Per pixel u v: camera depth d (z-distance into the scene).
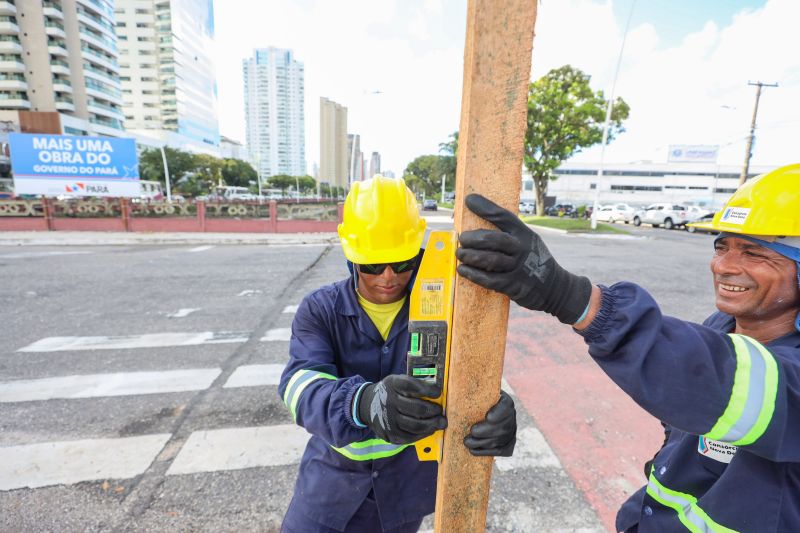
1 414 3.06
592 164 58.38
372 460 1.25
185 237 14.70
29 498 2.22
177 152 56.75
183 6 97.12
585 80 21.97
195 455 2.60
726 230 0.91
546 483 2.34
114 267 8.88
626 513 1.17
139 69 92.88
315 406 1.01
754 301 0.91
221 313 5.62
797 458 0.66
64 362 4.00
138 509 2.15
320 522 1.31
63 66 65.38
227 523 2.07
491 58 0.68
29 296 6.41
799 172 0.82
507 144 0.70
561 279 0.68
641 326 0.66
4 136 48.91
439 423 0.81
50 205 16.00
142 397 3.33
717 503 0.86
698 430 0.67
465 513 0.88
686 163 57.22
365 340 1.29
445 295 0.84
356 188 1.22
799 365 0.68
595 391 3.43
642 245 14.11
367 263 1.14
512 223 0.68
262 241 14.48
